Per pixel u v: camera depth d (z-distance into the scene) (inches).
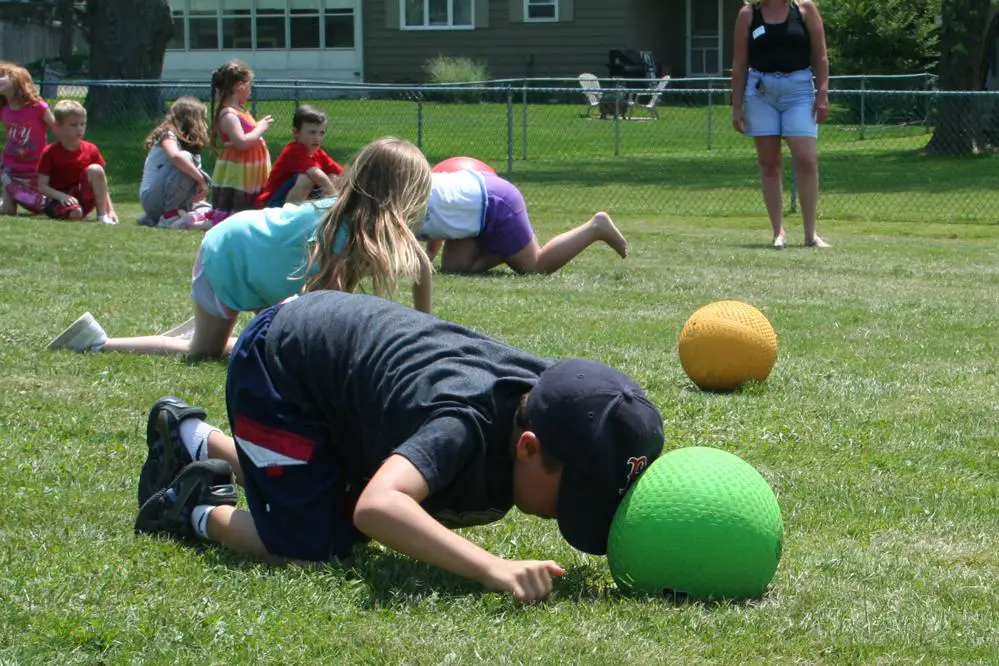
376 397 150.5
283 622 138.9
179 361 281.6
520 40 1560.0
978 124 1063.6
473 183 445.4
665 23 1592.0
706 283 437.7
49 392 249.8
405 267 213.5
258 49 1643.7
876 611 148.2
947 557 172.6
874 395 273.4
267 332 160.6
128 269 425.7
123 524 173.0
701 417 248.4
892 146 1155.9
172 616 139.1
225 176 574.6
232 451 173.5
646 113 1423.5
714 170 960.9
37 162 610.9
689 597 148.2
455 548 143.6
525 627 139.3
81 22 1465.3
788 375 290.0
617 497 150.2
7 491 184.5
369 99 1472.7
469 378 149.1
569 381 145.6
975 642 139.7
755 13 546.3
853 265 497.7
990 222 687.7
